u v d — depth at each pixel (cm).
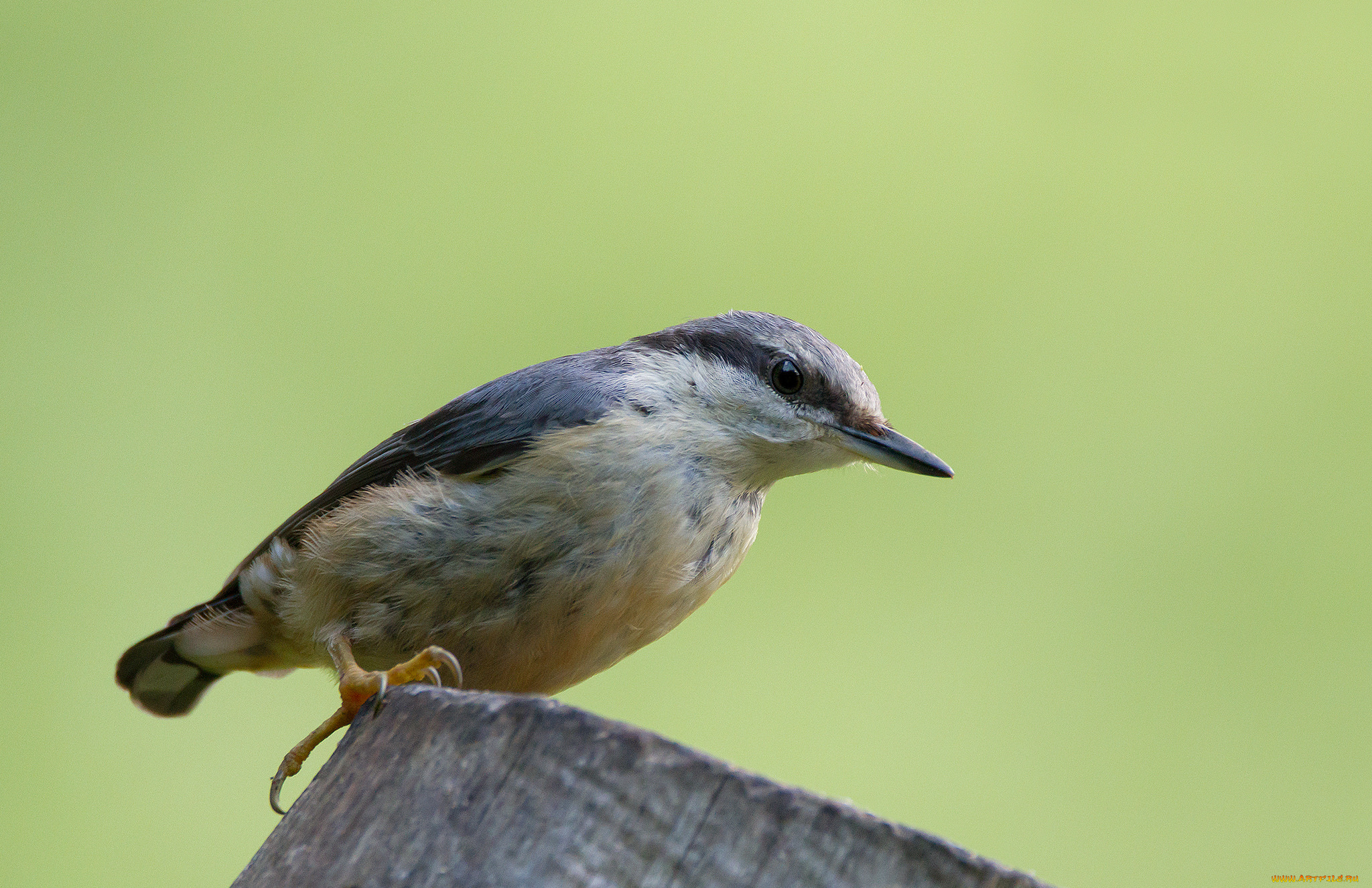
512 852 302
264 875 303
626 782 301
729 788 298
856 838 292
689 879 293
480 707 303
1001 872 291
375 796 303
